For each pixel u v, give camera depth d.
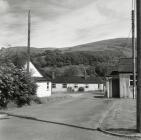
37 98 28.67
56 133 11.70
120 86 36.44
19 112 19.75
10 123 14.51
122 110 19.70
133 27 31.22
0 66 23.67
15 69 25.03
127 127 12.56
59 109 21.97
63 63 113.56
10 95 22.86
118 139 10.50
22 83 24.67
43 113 19.08
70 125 13.79
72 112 19.70
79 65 106.19
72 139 10.48
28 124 14.17
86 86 74.88
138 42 11.55
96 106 24.42
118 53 143.50
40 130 12.41
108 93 38.00
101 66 101.75
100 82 76.94
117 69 38.56
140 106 11.38
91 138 10.66
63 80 73.56
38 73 42.00
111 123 13.79
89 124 14.04
